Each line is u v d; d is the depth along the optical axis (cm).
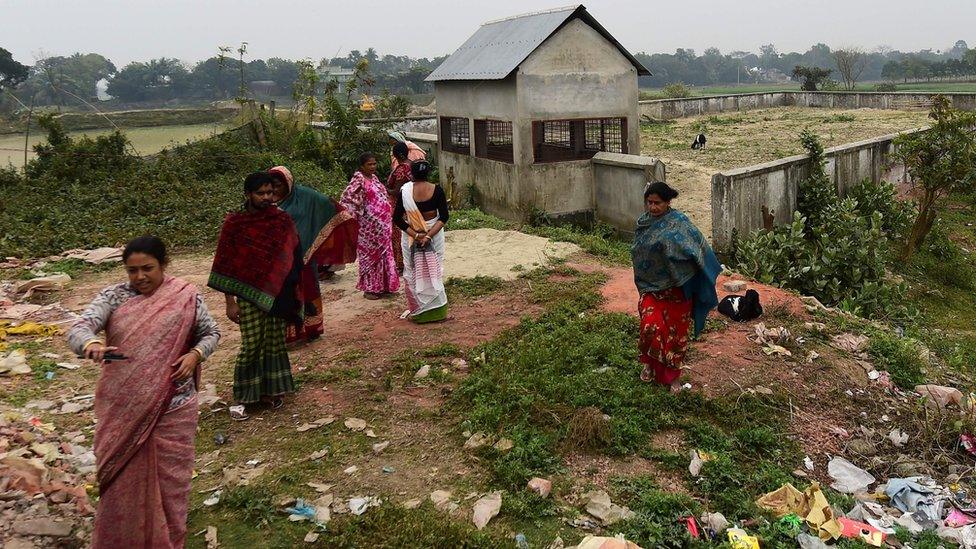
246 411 575
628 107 1458
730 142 2686
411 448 521
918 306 1221
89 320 345
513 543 414
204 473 490
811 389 634
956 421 594
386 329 748
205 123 3222
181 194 1459
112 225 1259
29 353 707
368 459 507
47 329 773
